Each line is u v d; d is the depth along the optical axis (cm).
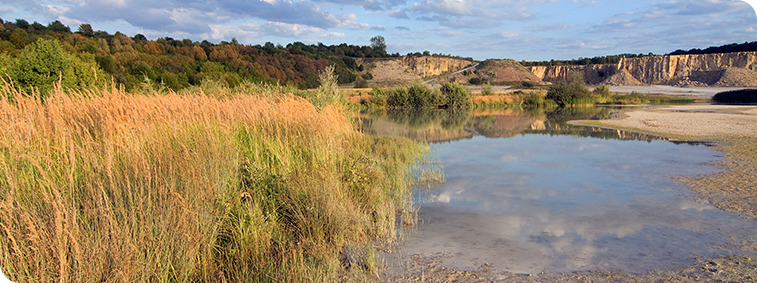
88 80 2014
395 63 12606
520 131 2125
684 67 11656
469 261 496
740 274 447
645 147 1445
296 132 845
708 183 875
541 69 14075
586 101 4612
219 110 837
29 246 315
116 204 387
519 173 1039
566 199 784
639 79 12412
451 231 607
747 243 539
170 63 5378
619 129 2059
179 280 372
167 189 447
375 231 595
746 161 1101
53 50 1906
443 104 4434
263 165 670
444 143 1669
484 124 2564
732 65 11275
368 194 716
